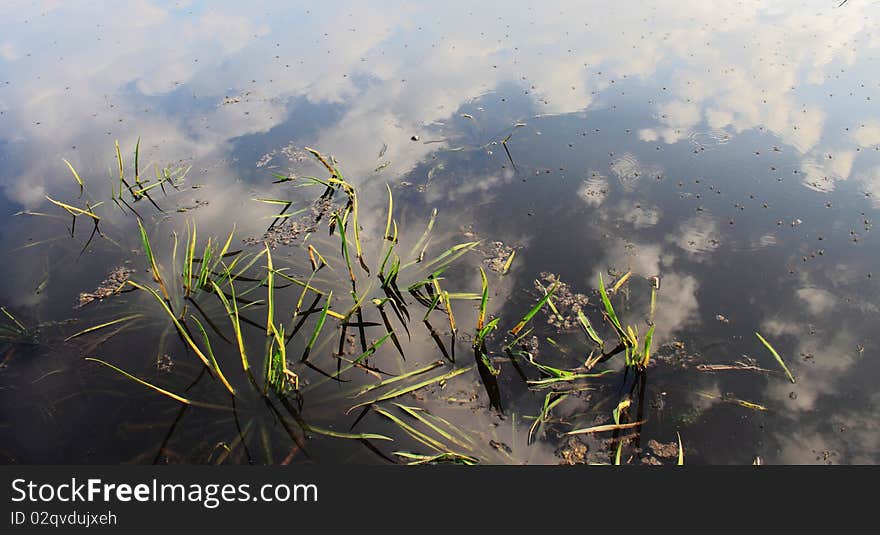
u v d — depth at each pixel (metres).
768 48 6.79
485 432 3.15
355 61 7.50
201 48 8.09
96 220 4.99
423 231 4.67
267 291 4.18
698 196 4.75
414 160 5.58
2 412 3.41
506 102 6.35
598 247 4.34
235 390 3.46
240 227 4.88
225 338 3.81
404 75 7.09
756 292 3.83
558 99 6.29
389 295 4.04
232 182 5.48
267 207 5.12
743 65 6.52
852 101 5.69
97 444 3.22
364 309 3.98
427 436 3.12
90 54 8.03
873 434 2.99
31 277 4.43
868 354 3.37
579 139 5.61
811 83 6.05
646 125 5.71
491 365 3.49
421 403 3.32
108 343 3.82
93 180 5.57
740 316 3.67
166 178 5.46
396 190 5.18
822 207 4.48
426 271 4.26
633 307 3.79
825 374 3.29
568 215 4.69
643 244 4.32
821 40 6.81
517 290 4.02
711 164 5.08
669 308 3.76
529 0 8.88
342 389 3.44
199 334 3.83
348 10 9.06
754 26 7.36
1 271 4.51
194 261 4.50
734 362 3.39
